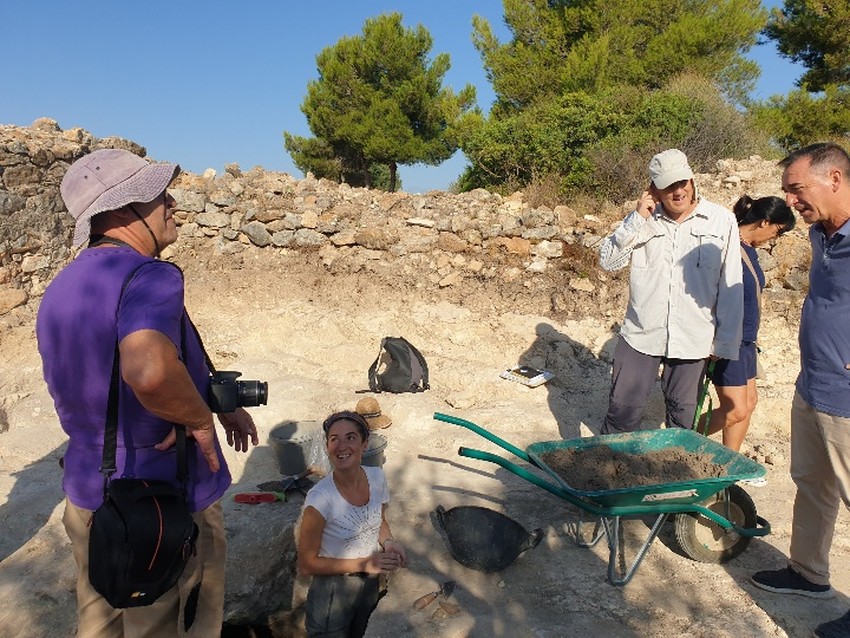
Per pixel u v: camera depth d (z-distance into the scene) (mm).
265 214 7625
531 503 4168
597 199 10289
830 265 2795
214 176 7996
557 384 6035
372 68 20266
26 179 6895
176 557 2041
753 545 3762
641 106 11570
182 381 2020
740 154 10969
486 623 3125
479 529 3549
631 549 3711
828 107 14812
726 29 15477
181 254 7684
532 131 12242
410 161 20922
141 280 2055
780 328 6324
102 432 2154
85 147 7879
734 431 4316
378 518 3078
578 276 6953
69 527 2260
